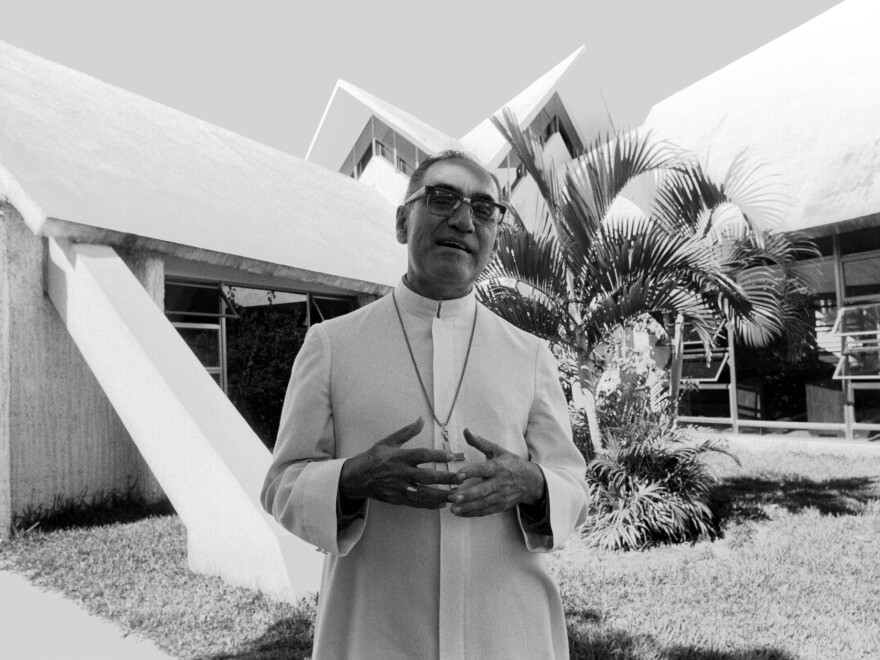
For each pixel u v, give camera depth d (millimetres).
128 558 5305
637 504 5676
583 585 4582
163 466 5270
